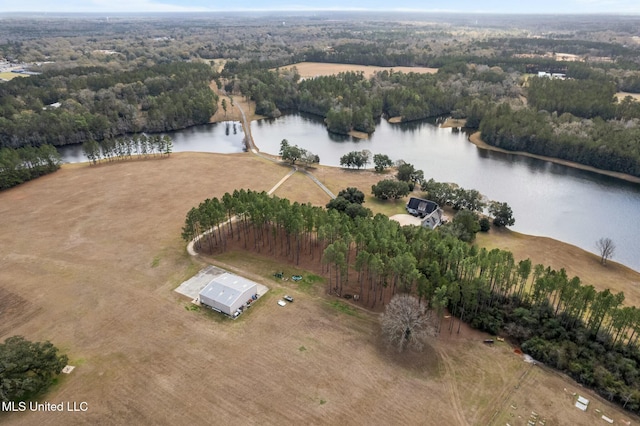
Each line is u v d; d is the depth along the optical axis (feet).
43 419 207.62
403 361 243.81
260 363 241.35
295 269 329.52
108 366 239.09
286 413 211.00
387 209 451.53
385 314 265.75
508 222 423.64
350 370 237.25
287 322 274.16
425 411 212.84
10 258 347.36
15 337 230.89
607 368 233.35
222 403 216.33
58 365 229.25
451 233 363.56
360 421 207.00
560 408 214.90
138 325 271.69
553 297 304.30
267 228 388.78
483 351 252.01
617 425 206.69
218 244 366.02
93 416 209.56
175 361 242.58
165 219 416.87
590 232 428.56
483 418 208.95
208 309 286.46
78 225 404.77
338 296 298.56
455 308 277.85
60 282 315.58
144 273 326.65
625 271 354.74
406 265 276.00
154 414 210.38
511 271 300.61
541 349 243.60
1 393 203.31
